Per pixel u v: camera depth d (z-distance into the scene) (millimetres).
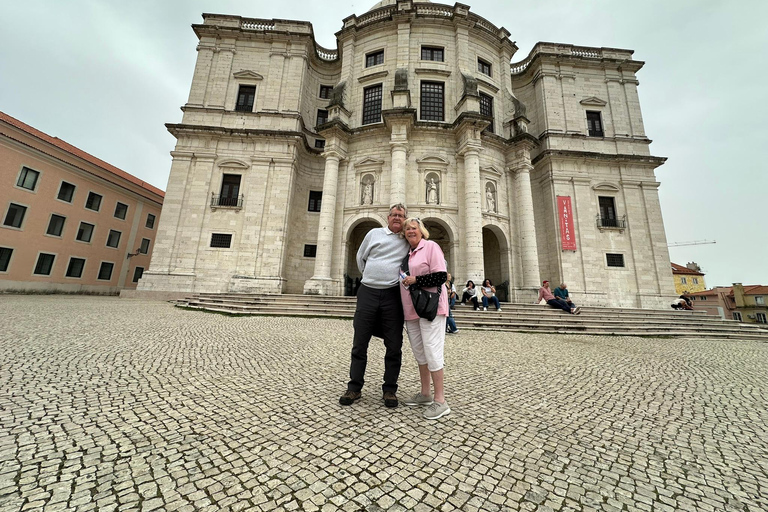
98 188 25156
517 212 18281
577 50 22703
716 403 3586
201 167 18859
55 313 8859
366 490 1827
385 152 17938
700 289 45500
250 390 3477
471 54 19906
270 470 1992
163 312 10688
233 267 17859
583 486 1936
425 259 2949
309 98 22531
